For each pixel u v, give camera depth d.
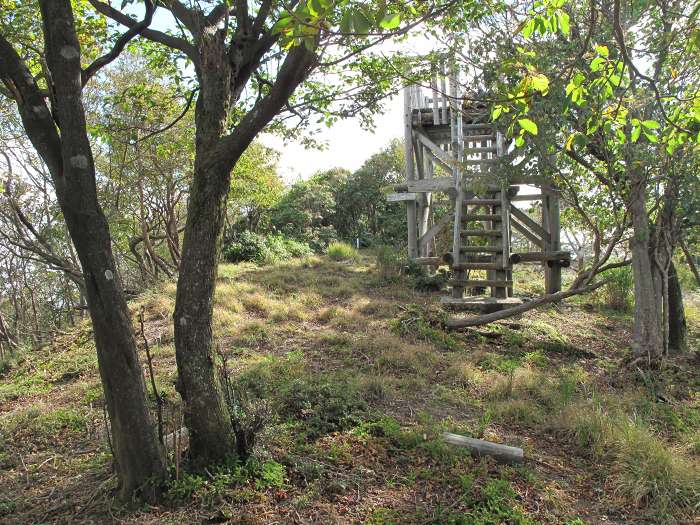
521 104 3.54
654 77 5.79
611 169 6.63
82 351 8.09
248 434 3.88
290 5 4.12
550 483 3.98
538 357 7.21
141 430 3.44
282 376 5.83
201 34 3.68
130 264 18.86
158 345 7.45
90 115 11.98
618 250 10.19
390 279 11.48
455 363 6.50
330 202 23.66
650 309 6.90
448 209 14.79
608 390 6.12
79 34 6.23
